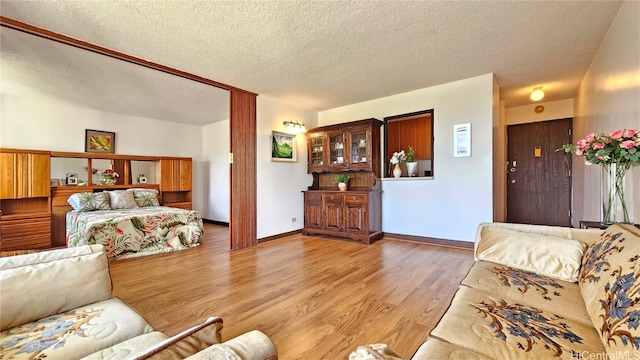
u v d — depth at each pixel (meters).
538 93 4.07
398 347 1.56
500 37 2.57
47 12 2.07
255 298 2.22
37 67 3.11
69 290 1.24
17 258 1.27
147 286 2.50
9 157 3.83
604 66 2.65
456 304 1.27
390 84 3.84
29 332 1.06
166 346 0.63
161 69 3.08
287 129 4.70
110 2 1.96
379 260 3.20
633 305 0.84
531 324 1.08
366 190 4.31
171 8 2.04
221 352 0.61
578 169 4.18
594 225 2.09
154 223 3.79
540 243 1.68
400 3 2.04
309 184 5.12
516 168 5.12
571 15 2.23
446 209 3.86
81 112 4.85
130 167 5.38
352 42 2.62
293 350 1.55
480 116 3.58
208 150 6.50
